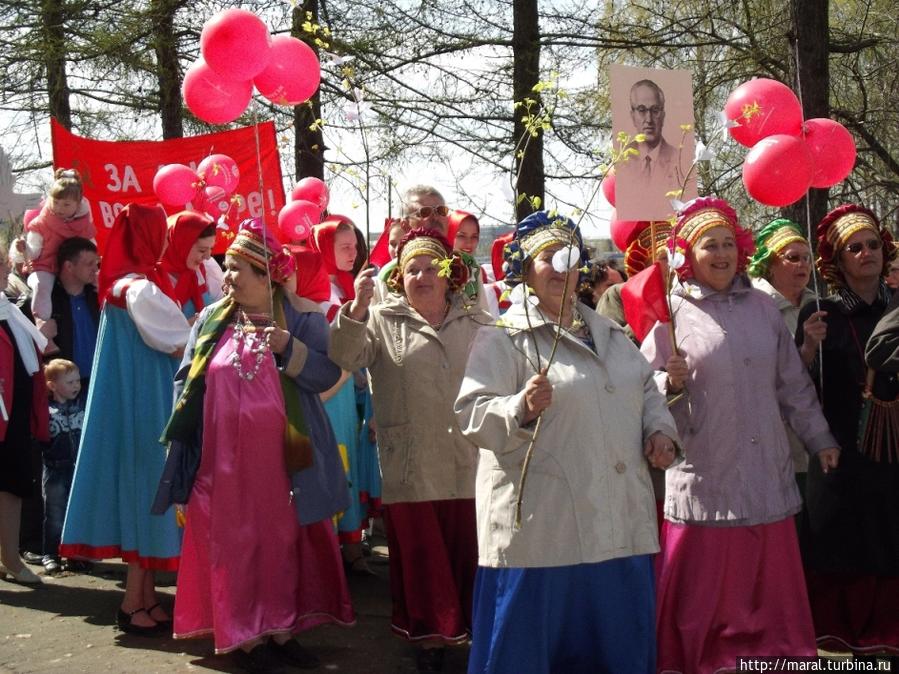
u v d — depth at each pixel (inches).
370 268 176.6
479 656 147.9
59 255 256.7
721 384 168.1
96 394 206.1
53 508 251.4
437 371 185.6
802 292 216.5
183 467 185.2
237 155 311.1
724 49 523.2
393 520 186.2
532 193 465.1
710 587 167.0
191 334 191.9
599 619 145.7
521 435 139.9
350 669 185.5
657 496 192.9
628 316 175.8
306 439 183.6
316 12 452.1
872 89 585.6
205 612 184.5
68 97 531.2
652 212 181.2
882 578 178.2
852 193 550.3
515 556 143.4
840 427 176.7
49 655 190.2
